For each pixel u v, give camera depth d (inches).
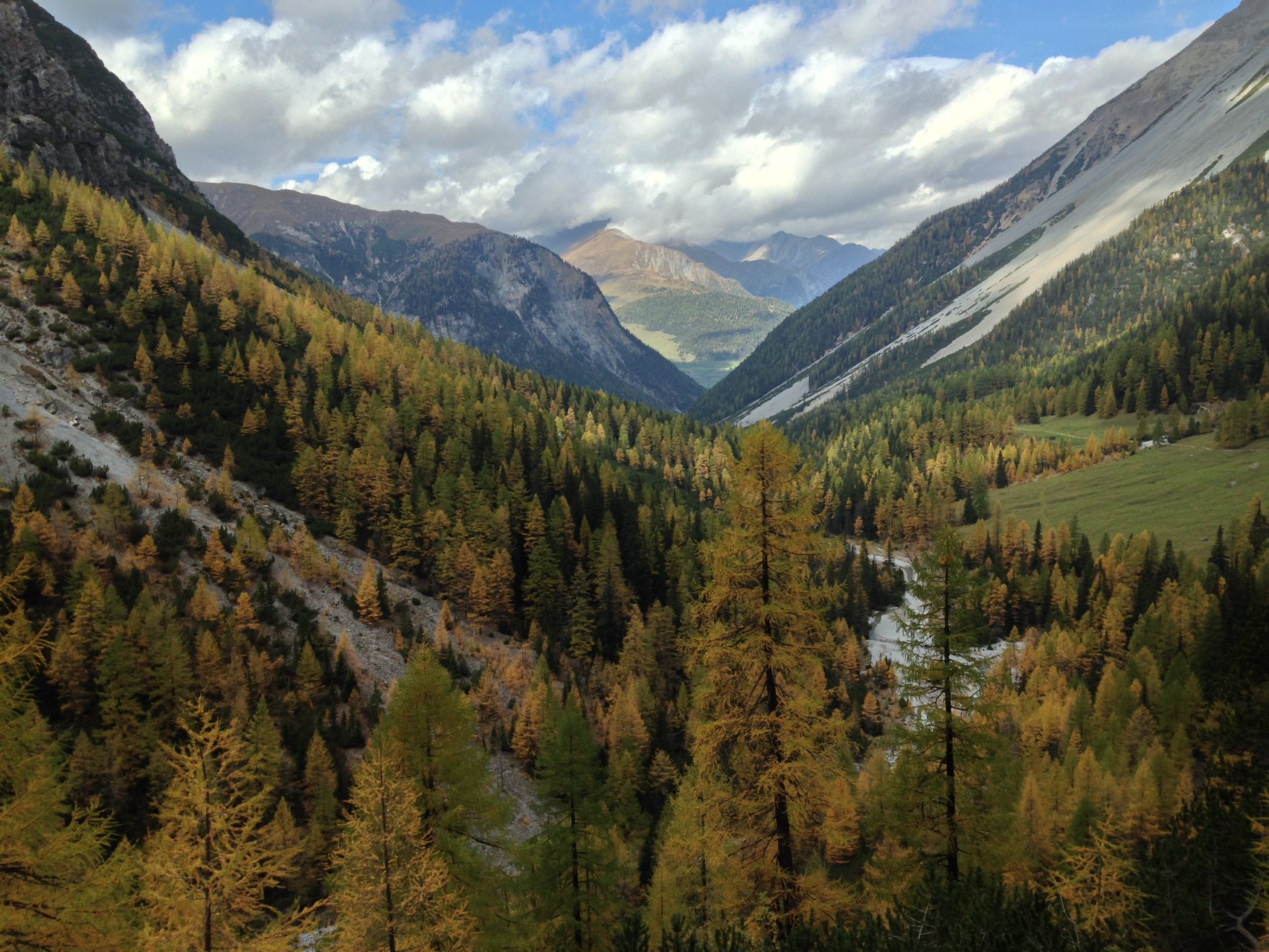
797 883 762.8
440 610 4261.8
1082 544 5585.6
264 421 4884.4
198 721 2544.3
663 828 2170.3
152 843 745.6
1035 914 668.1
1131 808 2034.9
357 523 4653.1
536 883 1085.1
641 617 4404.5
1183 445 7465.6
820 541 759.7
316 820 2253.9
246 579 3553.2
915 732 900.0
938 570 895.7
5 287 4783.5
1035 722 3065.9
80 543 3115.2
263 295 6501.0
